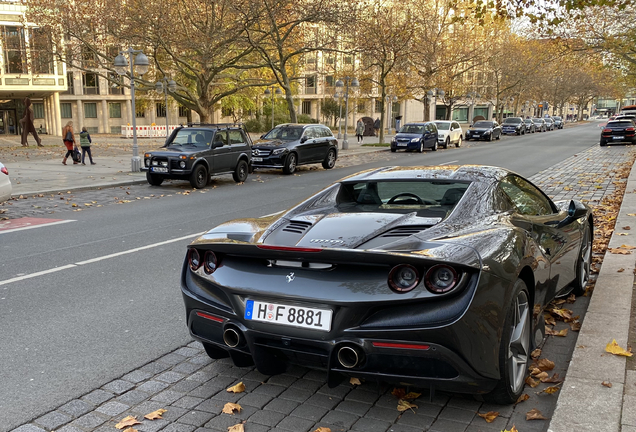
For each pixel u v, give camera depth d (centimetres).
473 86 5762
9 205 1192
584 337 388
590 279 563
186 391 349
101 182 1577
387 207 386
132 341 432
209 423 309
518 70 5462
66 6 3127
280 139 2028
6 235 861
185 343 430
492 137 4228
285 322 298
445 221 340
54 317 486
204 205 1195
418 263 273
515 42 5397
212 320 329
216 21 2848
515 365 318
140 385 358
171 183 1659
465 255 282
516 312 317
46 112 4978
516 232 334
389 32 3459
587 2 1251
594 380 323
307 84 6781
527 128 5509
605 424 277
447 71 4388
